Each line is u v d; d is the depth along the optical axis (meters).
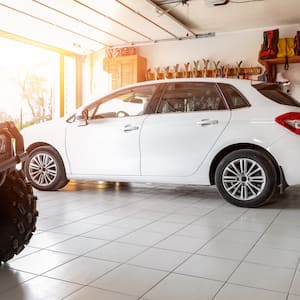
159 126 4.29
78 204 4.05
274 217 3.53
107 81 8.49
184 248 2.58
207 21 6.84
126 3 5.75
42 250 2.52
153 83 4.48
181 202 4.23
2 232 2.19
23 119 8.32
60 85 8.44
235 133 3.96
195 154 4.14
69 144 4.74
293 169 3.75
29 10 5.88
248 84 4.09
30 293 1.87
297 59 6.67
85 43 7.84
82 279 2.04
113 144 4.50
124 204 4.08
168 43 7.97
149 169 4.35
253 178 3.93
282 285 1.97
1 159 1.96
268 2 5.87
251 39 7.34
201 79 4.29
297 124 3.75
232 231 3.03
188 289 1.92
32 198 2.31
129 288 1.93
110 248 2.57
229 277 2.08
